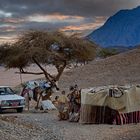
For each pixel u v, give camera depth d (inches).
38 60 1531.7
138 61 2258.9
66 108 831.1
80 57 1585.9
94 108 775.7
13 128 605.0
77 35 1585.9
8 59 1541.6
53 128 700.7
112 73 2080.5
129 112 770.8
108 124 764.0
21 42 1541.6
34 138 559.8
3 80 3137.3
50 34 1542.8
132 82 1784.0
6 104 997.8
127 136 602.5
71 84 1870.1
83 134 639.1
